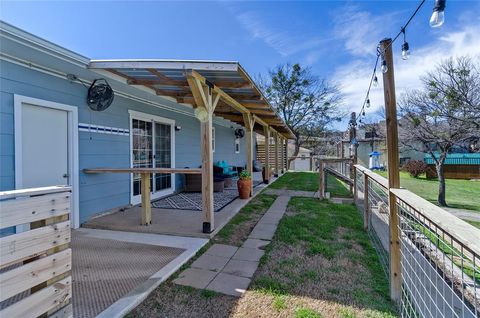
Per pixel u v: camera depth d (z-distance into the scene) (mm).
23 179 3654
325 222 4840
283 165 16828
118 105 5480
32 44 3105
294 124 22609
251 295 2424
